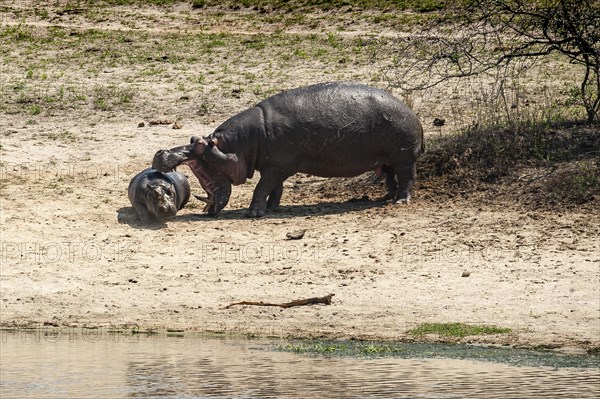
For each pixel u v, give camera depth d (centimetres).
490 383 2859
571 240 4216
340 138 4691
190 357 3188
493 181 4884
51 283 3991
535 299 3709
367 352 3241
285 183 5312
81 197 4872
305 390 2803
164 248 4316
